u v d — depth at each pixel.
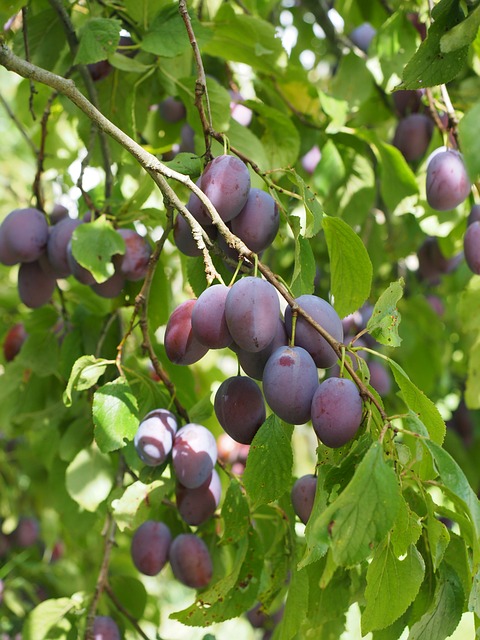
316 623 1.04
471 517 0.87
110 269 1.09
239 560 1.03
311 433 2.26
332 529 0.83
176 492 1.06
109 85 1.25
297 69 1.34
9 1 1.14
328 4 1.72
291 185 1.32
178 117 1.29
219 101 1.17
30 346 1.26
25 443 1.68
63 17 1.18
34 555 1.70
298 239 0.97
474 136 0.88
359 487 0.83
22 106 1.40
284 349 0.90
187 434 1.03
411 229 1.58
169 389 1.07
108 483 1.19
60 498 1.27
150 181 1.14
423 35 1.34
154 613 1.46
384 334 0.92
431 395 1.82
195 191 0.94
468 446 1.74
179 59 1.23
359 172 1.32
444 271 1.51
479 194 1.18
